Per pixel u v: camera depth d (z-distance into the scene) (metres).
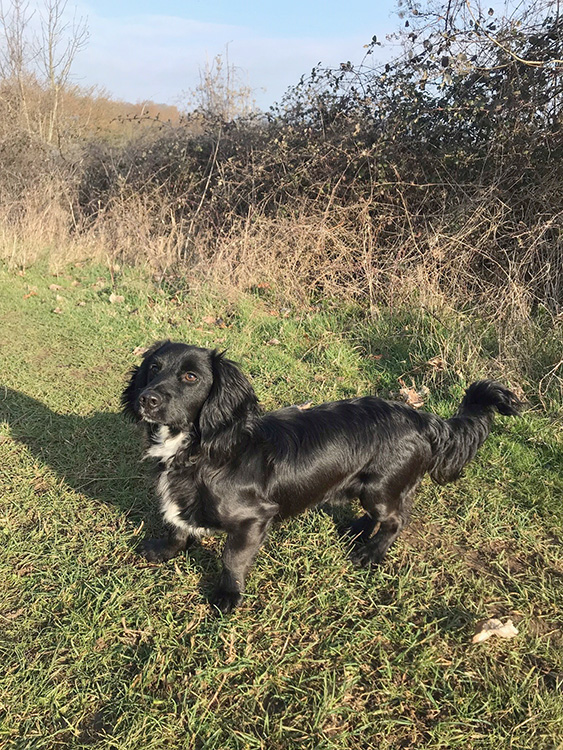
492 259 1.97
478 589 0.92
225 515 0.90
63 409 1.48
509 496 1.15
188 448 0.92
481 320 1.85
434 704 0.74
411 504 1.04
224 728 0.70
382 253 2.32
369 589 0.91
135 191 3.22
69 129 4.45
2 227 3.21
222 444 0.90
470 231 1.98
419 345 1.78
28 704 0.72
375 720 0.72
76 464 1.24
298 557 0.98
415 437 1.02
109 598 0.88
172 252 2.74
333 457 0.97
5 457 1.26
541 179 1.99
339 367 1.72
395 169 2.18
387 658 0.79
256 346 1.92
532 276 1.88
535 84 2.01
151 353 1.00
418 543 1.03
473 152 2.18
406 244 2.16
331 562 0.97
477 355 1.59
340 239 2.35
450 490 1.17
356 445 0.98
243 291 2.38
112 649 0.80
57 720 0.71
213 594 0.90
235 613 0.87
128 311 2.27
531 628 0.85
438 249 2.02
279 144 2.59
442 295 1.94
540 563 0.98
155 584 0.92
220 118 3.13
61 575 0.92
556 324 1.68
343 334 1.96
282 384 1.62
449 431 1.06
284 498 0.94
